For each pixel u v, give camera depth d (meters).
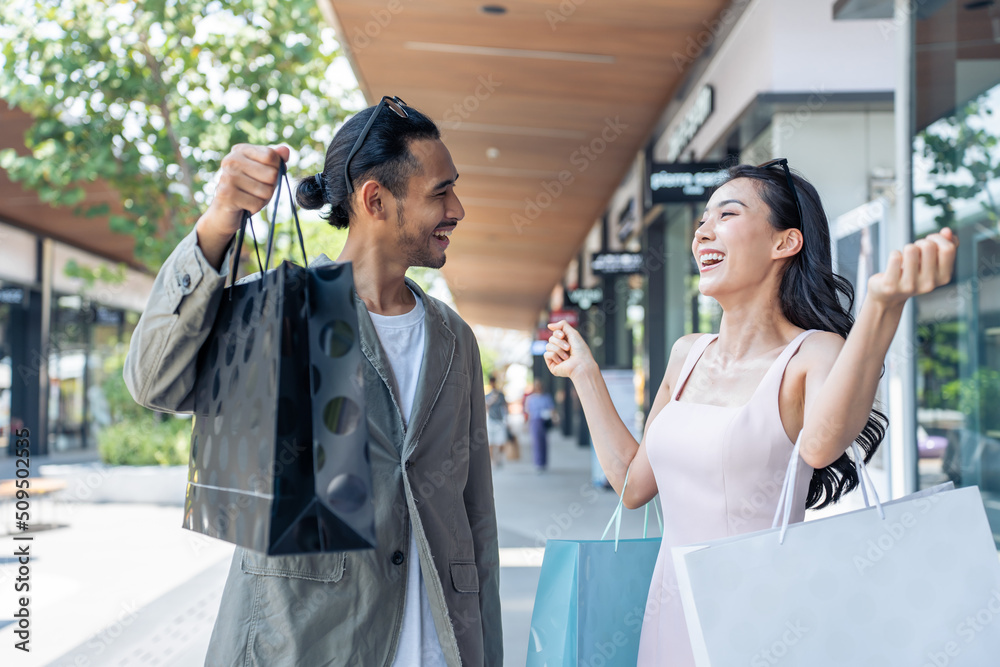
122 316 23.30
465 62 8.88
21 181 15.78
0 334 20.03
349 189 1.82
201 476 1.55
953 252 1.42
